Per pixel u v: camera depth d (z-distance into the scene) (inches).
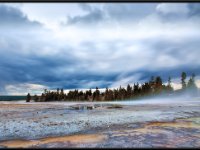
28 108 1557.6
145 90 4421.8
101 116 968.3
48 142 478.6
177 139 499.5
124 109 1408.7
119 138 510.6
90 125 707.4
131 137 521.3
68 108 1576.0
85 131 605.9
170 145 444.8
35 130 622.2
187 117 924.6
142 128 650.2
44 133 581.0
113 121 798.5
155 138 510.0
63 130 621.3
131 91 4399.6
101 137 524.1
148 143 462.0
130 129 633.0
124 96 4288.9
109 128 652.7
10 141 492.4
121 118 888.3
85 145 445.4
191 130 614.2
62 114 1079.0
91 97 4461.1
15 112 1201.4
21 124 732.0
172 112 1149.7
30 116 985.5
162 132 583.5
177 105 1804.9
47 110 1359.5
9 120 836.6
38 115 1031.0
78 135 552.1
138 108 1485.0
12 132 593.6
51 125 708.7
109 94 4389.8
